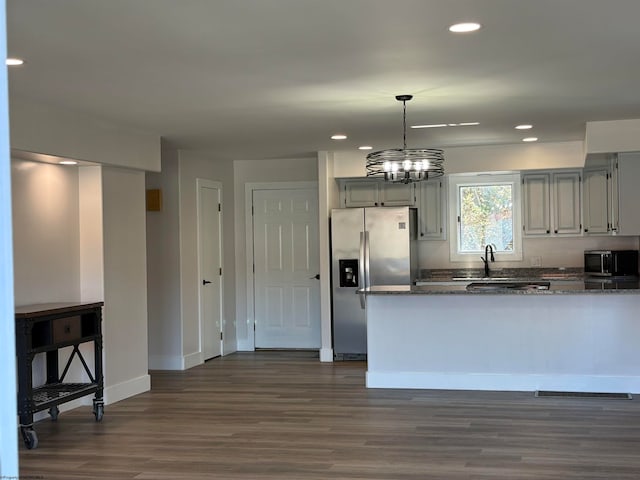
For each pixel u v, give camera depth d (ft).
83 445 16.48
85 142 19.45
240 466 14.52
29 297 19.03
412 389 22.12
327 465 14.42
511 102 18.62
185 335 27.32
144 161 22.39
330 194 28.76
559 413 18.39
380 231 27.86
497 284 27.04
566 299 21.22
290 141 25.31
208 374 25.82
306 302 31.30
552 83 16.39
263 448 15.84
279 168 31.17
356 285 28.07
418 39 12.50
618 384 20.89
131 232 22.35
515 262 29.55
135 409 20.25
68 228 20.61
